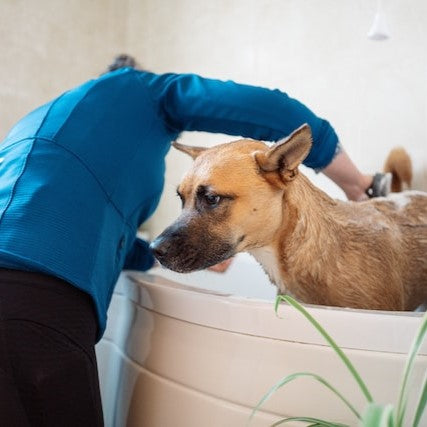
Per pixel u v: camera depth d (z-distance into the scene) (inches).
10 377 30.2
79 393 32.9
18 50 98.3
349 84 72.0
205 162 40.8
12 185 34.8
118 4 111.4
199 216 39.7
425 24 62.7
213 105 40.1
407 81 64.7
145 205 42.7
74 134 37.5
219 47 91.9
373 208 45.4
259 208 39.6
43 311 31.6
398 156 63.6
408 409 28.3
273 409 31.4
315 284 41.1
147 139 40.9
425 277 45.8
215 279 71.6
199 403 35.1
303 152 37.8
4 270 32.0
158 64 105.1
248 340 32.8
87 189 36.3
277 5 82.1
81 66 106.8
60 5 103.4
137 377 41.4
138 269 52.8
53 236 33.3
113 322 48.6
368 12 69.7
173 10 101.7
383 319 29.0
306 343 30.6
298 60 79.0
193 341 36.1
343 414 29.4
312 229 41.1
